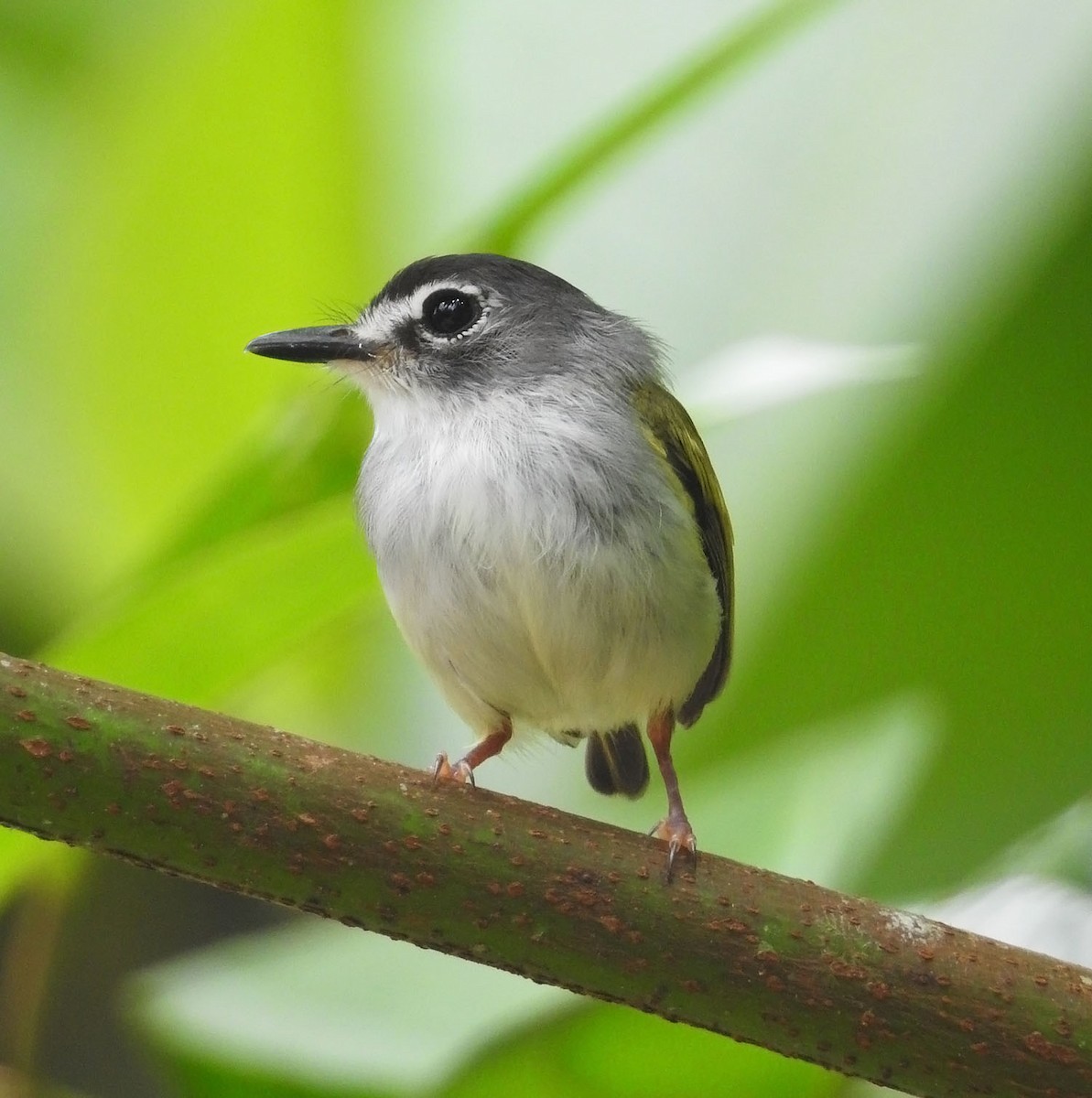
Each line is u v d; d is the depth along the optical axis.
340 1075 7.91
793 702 11.11
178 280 10.78
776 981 7.00
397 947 8.46
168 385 10.88
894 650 10.88
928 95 10.70
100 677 7.49
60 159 10.78
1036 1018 6.95
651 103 8.05
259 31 10.41
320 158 10.67
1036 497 10.59
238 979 8.35
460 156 10.44
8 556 10.78
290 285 10.84
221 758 6.90
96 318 10.82
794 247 10.54
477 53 10.46
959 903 10.03
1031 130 10.57
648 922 7.04
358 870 6.97
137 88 10.68
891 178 10.62
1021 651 10.77
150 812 6.80
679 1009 7.09
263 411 10.09
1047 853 10.06
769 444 11.05
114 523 10.82
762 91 10.77
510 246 8.30
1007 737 10.69
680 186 10.67
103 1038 12.92
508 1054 8.50
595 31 10.41
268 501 8.29
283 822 6.91
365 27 10.45
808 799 8.79
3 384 10.72
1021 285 10.43
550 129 10.34
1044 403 10.48
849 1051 7.01
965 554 10.70
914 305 10.46
